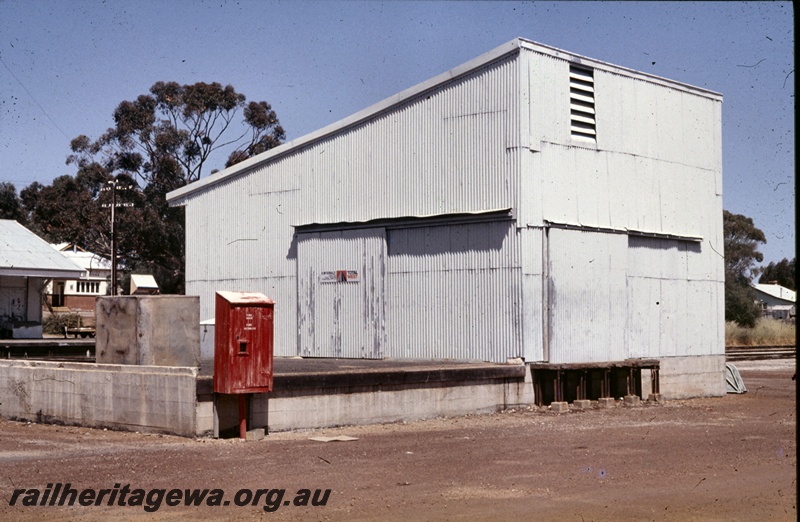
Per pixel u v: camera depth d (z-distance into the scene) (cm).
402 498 1050
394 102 2445
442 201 2333
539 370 2170
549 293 2206
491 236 2220
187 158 6588
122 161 6481
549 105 2253
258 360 1528
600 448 1469
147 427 1612
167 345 1717
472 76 2288
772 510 1001
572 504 1022
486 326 2216
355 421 1762
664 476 1209
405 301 2391
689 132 2656
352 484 1134
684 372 2594
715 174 2744
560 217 2259
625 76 2462
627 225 2439
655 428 1775
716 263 2736
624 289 2414
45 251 4459
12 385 1883
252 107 6681
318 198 2634
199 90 6512
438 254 2330
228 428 1580
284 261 2708
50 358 2133
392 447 1462
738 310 7500
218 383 1524
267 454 1374
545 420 1916
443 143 2342
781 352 5250
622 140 2442
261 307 1534
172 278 6612
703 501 1045
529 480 1169
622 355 2398
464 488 1112
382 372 1806
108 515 970
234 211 2864
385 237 2447
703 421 1927
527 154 2189
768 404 2400
